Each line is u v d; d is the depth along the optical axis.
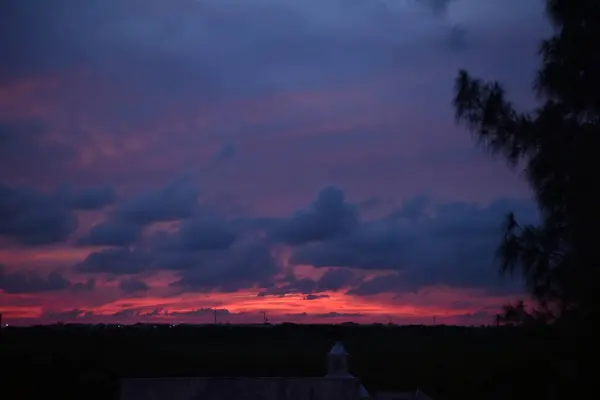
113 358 43.66
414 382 33.81
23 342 44.94
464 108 15.34
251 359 47.41
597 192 13.35
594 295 13.33
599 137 13.62
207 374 41.19
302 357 48.12
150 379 19.17
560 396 14.94
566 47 14.62
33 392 35.31
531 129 14.67
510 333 15.46
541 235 14.34
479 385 28.67
